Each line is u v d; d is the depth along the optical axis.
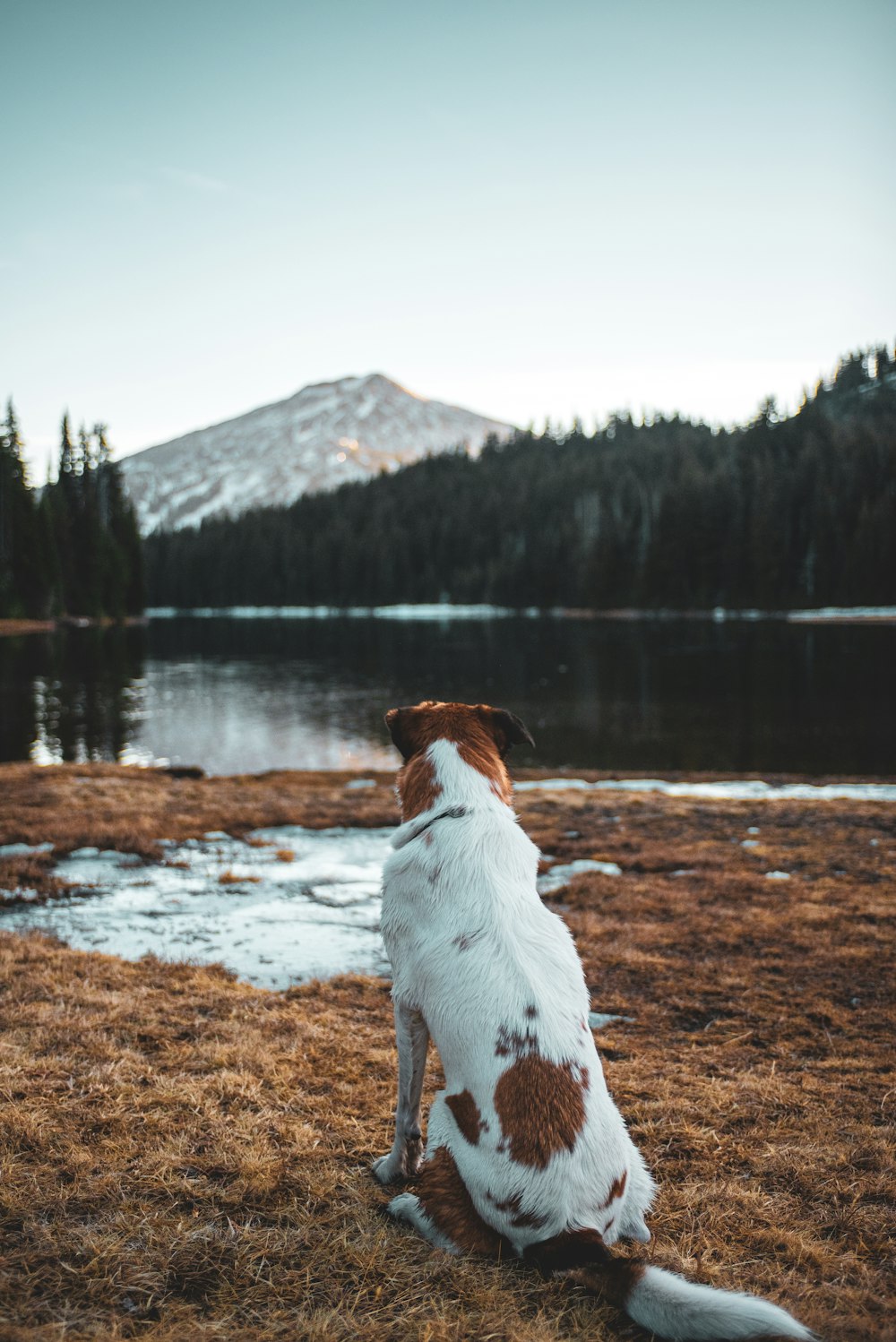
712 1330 2.13
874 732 32.16
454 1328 2.32
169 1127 3.57
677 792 17.66
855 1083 4.62
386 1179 3.26
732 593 113.38
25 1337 2.18
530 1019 2.61
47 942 6.81
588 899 8.88
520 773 21.59
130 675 53.00
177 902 8.47
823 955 7.07
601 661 60.25
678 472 141.88
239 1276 2.58
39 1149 3.30
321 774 20.02
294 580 163.50
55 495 102.81
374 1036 5.07
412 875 3.00
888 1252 2.95
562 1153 2.49
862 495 110.38
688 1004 5.96
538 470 179.00
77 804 13.70
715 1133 3.90
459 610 146.50
